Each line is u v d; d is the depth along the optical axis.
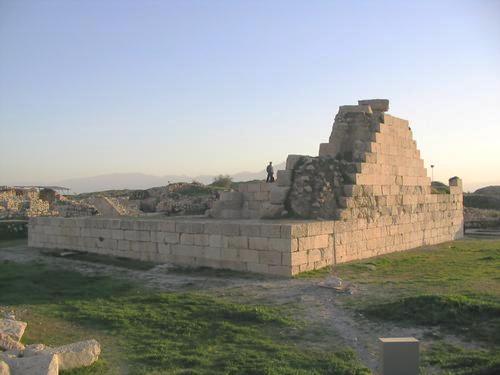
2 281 17.27
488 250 24.48
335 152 24.22
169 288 15.75
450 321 11.10
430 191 28.92
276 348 10.05
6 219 35.38
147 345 10.45
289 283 15.68
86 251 23.56
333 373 8.77
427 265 19.34
